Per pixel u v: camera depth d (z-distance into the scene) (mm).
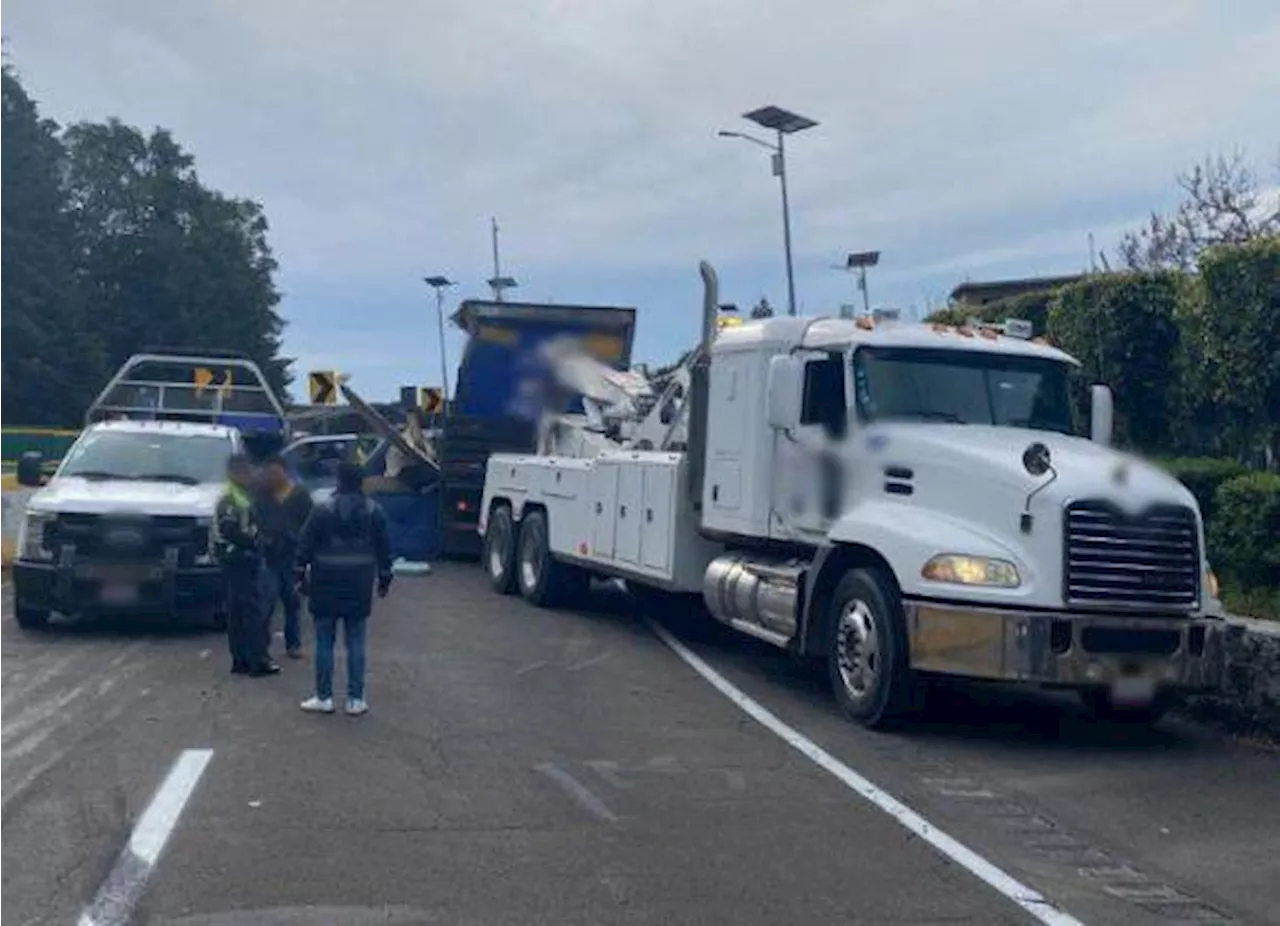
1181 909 6723
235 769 8875
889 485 10984
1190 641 9984
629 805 8289
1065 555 9773
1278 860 7559
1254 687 10664
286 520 12648
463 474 22328
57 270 61531
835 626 11117
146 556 13664
